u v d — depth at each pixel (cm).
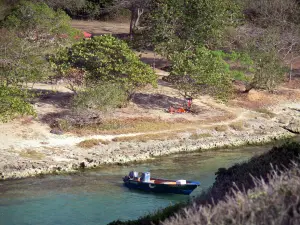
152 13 11694
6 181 6556
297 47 13288
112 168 7288
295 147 5409
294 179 2869
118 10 16675
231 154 8119
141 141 8219
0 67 8775
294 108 10575
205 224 2745
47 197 6006
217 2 11600
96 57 8981
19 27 11188
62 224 5191
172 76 9612
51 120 8412
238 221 2591
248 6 14575
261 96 10981
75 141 7938
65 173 6988
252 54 11438
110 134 8300
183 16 11450
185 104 9831
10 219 5281
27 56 9169
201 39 11494
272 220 2511
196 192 6316
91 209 5647
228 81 9694
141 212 5581
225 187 4816
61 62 9750
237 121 9494
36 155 7344
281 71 11156
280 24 13762
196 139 8556
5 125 8050
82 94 8425
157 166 7425
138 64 9125
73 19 17212
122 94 8812
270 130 9300
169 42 11106
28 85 9794
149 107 9544
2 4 13500
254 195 2789
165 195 6219
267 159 5294
